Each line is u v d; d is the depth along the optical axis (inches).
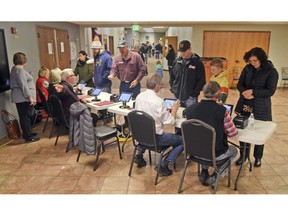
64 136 161.8
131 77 157.1
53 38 233.5
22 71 143.0
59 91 130.7
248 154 114.2
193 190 101.7
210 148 86.6
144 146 108.0
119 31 625.6
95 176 113.3
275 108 232.1
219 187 103.0
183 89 127.0
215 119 86.1
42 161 128.0
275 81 103.1
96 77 180.2
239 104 113.9
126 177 112.2
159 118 101.4
